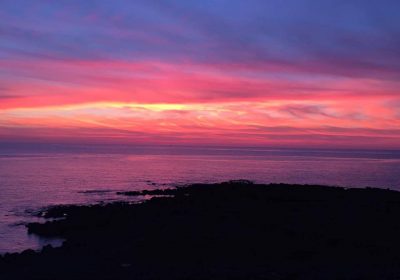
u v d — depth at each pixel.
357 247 21.81
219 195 40.44
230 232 24.59
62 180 72.06
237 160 154.88
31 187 61.47
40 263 19.94
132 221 29.25
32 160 133.62
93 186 63.62
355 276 16.70
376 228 25.25
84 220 31.94
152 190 53.78
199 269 18.12
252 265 18.91
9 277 17.70
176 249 21.66
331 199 36.25
